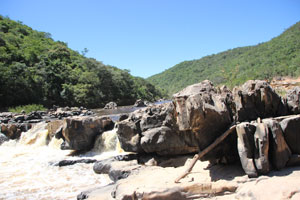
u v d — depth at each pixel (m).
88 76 72.44
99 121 17.53
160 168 9.20
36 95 54.16
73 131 16.44
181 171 8.14
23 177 12.20
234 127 7.01
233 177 6.70
